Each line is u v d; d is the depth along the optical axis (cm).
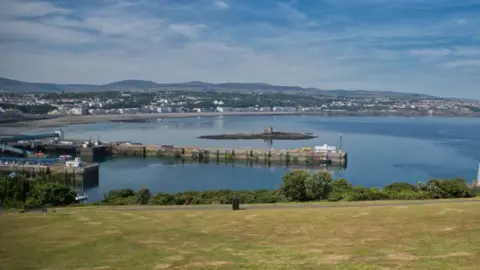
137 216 5684
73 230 4881
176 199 8469
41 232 4794
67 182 18500
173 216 5656
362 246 4012
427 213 5378
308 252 3869
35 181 13075
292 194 8350
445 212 5394
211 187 17300
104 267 3562
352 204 6594
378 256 3666
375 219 5134
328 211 5769
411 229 4588
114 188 17138
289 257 3719
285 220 5238
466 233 4338
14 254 3984
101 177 19800
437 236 4262
